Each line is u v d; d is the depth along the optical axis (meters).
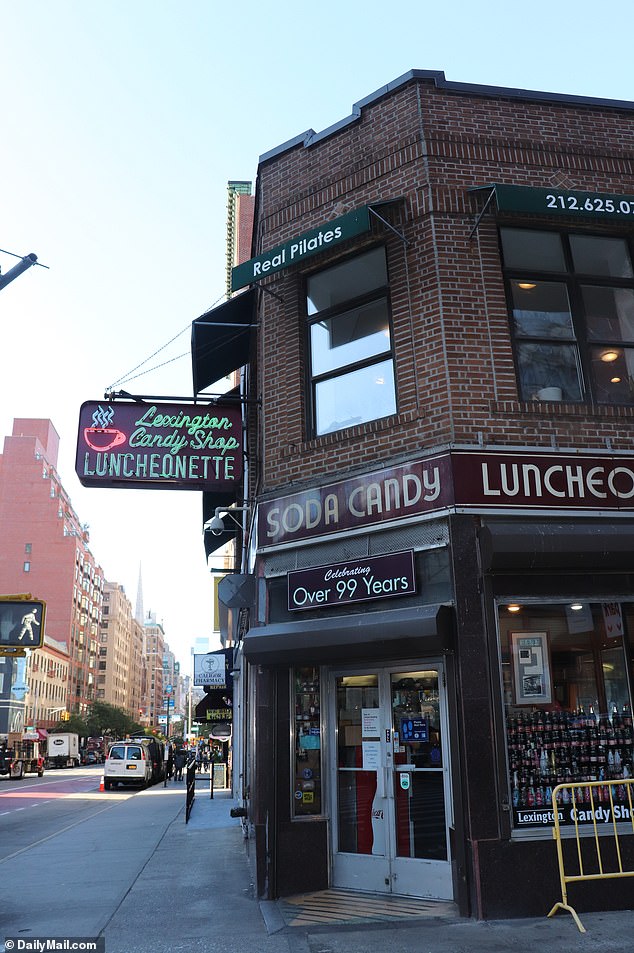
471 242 8.75
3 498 103.38
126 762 32.09
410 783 7.80
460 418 8.01
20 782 39.72
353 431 8.69
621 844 7.00
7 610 20.48
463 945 5.89
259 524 9.25
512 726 7.18
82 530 123.25
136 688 166.00
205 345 11.20
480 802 6.84
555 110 9.57
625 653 7.57
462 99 9.36
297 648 7.86
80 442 9.59
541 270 9.03
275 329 9.86
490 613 7.32
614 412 8.36
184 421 9.84
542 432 8.11
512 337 8.62
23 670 75.50
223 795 26.00
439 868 7.41
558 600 7.49
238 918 7.12
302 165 10.16
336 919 6.88
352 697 8.42
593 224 9.20
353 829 8.14
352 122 9.73
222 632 27.23
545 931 6.20
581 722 7.32
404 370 8.54
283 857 8.03
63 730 86.25
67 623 100.69
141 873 9.79
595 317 9.03
